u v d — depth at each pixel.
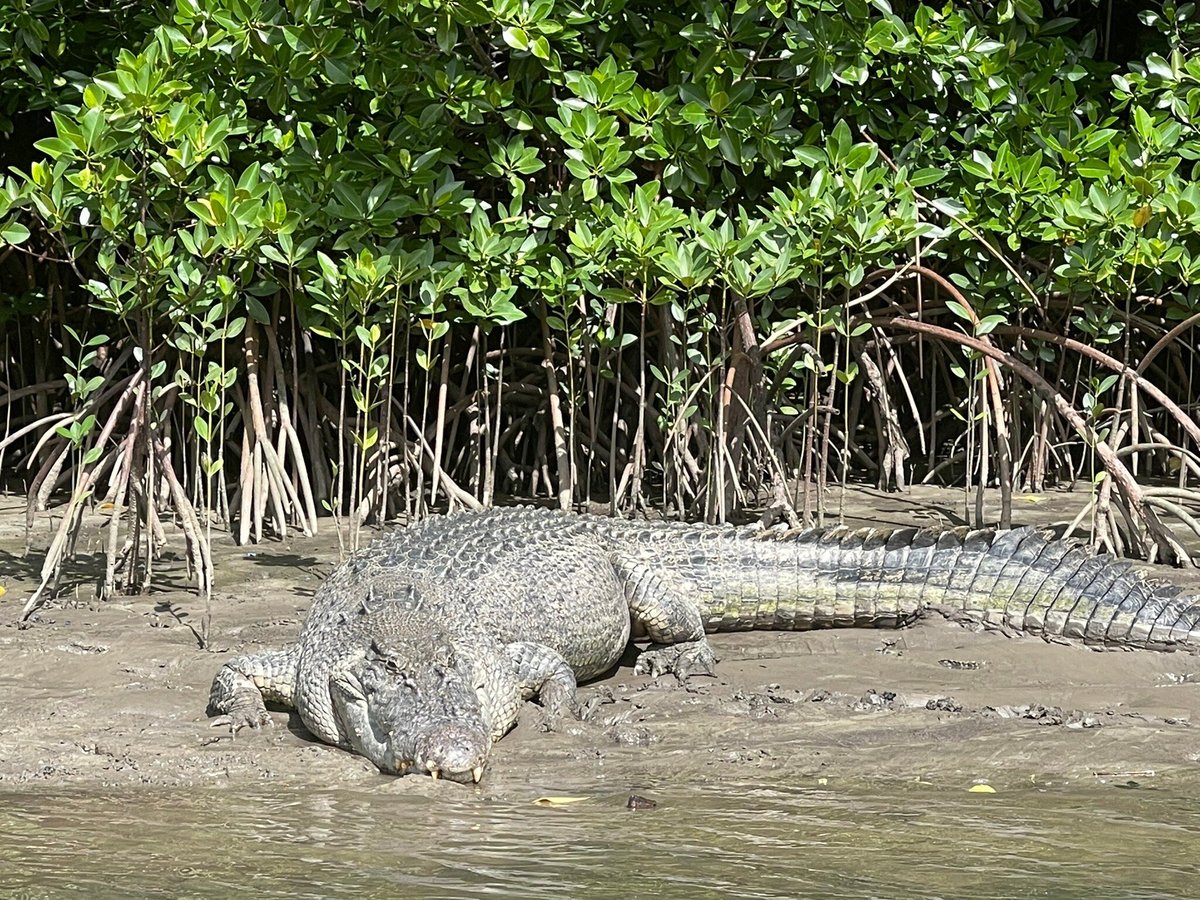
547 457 22.52
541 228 18.47
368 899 7.21
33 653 12.61
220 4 16.39
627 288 18.17
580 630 12.66
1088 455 23.39
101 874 7.61
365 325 16.94
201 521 19.03
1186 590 13.95
